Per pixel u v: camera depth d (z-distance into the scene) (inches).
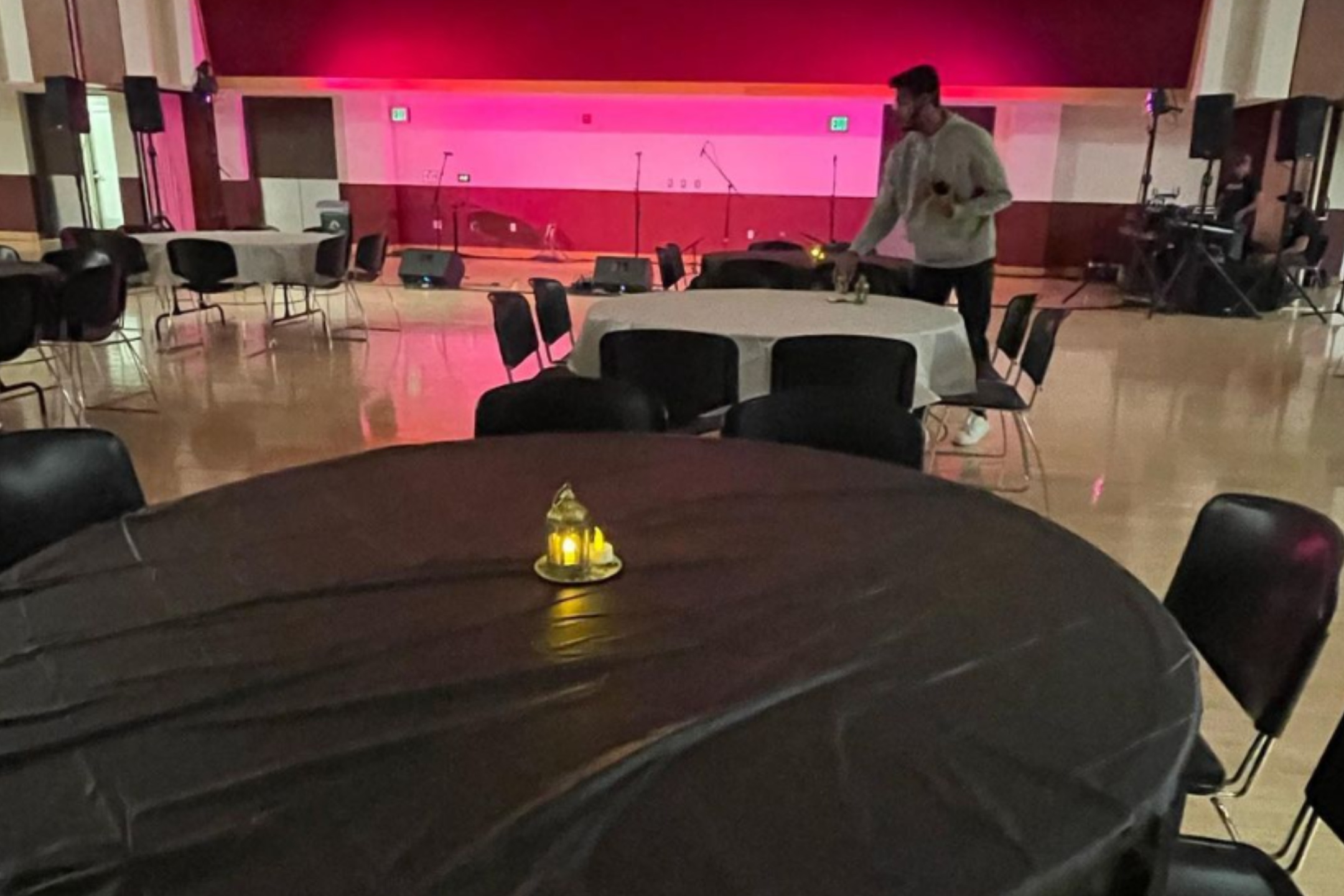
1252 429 210.7
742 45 373.7
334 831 41.6
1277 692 63.6
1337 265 429.4
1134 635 57.1
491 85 399.2
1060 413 221.8
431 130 481.1
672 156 470.6
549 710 49.7
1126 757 45.9
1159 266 380.8
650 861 39.8
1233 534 71.5
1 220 489.4
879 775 44.7
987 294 183.6
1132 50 357.4
